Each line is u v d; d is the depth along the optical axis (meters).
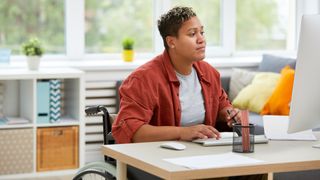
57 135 4.73
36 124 4.66
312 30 2.24
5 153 4.61
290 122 2.32
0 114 4.93
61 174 4.73
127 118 2.59
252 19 5.95
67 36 5.38
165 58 2.75
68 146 4.77
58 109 4.73
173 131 2.51
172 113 2.71
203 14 5.81
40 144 4.70
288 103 4.79
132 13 5.60
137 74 2.68
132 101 2.62
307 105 2.32
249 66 5.59
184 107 2.76
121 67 5.20
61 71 4.73
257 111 4.94
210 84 2.86
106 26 5.54
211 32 5.86
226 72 5.55
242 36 5.94
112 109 5.20
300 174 2.89
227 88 5.39
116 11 5.56
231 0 5.84
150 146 2.38
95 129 5.19
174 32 2.70
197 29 2.71
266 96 4.95
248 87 5.11
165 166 2.00
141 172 2.67
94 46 5.53
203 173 1.97
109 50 5.58
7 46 5.23
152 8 5.65
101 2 5.50
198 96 2.81
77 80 4.78
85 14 5.47
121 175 2.29
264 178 2.20
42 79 4.73
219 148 2.36
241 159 2.12
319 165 2.15
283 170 2.10
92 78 5.16
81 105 4.74
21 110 4.97
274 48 6.00
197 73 2.83
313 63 2.27
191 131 2.48
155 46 5.67
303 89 2.29
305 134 2.64
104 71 5.18
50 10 5.34
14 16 5.24
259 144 2.46
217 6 5.85
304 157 2.19
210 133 2.48
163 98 2.69
